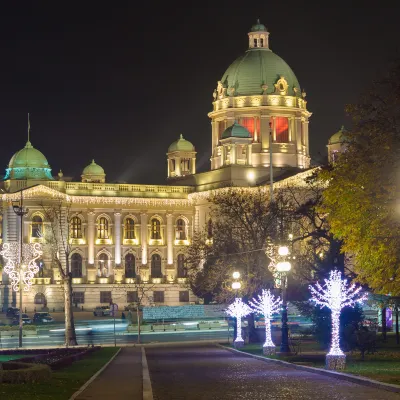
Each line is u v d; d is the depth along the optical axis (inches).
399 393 1262.3
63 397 1249.4
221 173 6092.5
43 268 5841.5
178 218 6299.2
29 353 2704.2
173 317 5022.1
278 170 6048.2
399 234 1669.5
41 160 6038.4
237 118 6269.7
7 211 5807.1
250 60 6338.6
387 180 1654.8
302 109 6309.1
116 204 6141.7
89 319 5339.6
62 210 5930.1
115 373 1774.1
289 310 4576.8
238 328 2883.9
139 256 6190.9
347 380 1471.5
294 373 1674.5
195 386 1444.4
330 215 1819.6
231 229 3649.1
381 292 1777.8
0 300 5703.7
